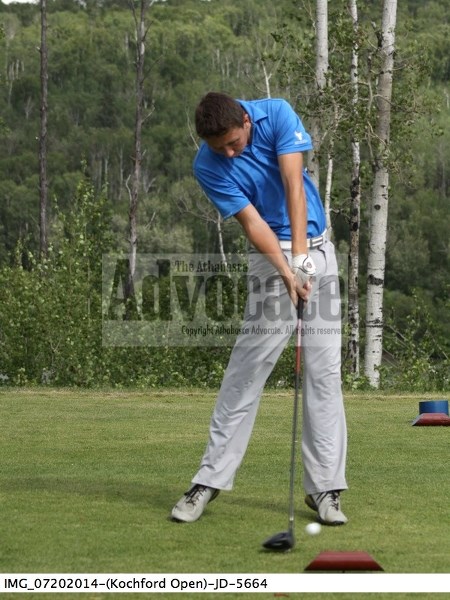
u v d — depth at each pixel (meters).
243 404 9.02
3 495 9.69
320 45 34.75
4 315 26.73
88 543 7.89
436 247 96.06
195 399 19.47
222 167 8.98
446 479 10.68
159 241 88.56
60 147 125.69
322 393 9.01
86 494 9.76
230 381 9.08
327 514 8.66
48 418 16.12
